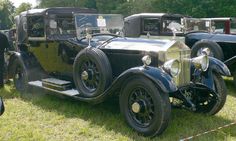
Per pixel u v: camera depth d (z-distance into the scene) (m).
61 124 5.15
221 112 5.77
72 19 6.37
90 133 4.77
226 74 5.29
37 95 6.70
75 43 5.93
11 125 5.09
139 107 4.64
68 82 5.95
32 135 4.71
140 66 4.84
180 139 4.54
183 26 8.79
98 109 5.75
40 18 6.42
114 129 4.90
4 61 7.52
